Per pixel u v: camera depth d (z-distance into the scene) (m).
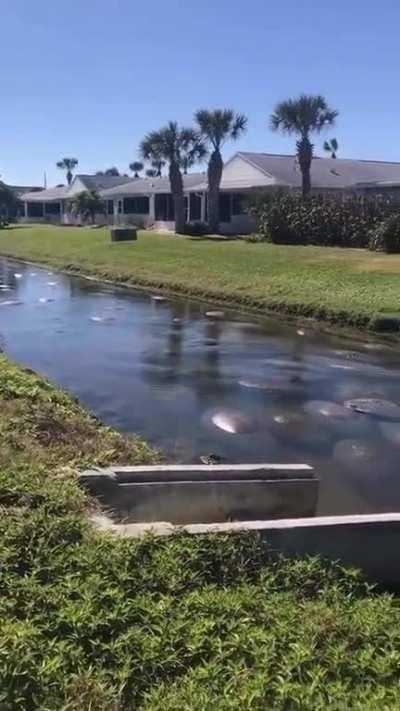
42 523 4.58
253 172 42.00
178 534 4.57
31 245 41.06
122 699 3.19
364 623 3.86
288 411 9.59
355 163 47.28
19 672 3.22
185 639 3.56
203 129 39.06
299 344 14.30
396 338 14.56
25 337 15.13
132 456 6.85
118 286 24.67
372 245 27.95
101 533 4.58
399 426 9.02
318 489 6.70
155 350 13.71
